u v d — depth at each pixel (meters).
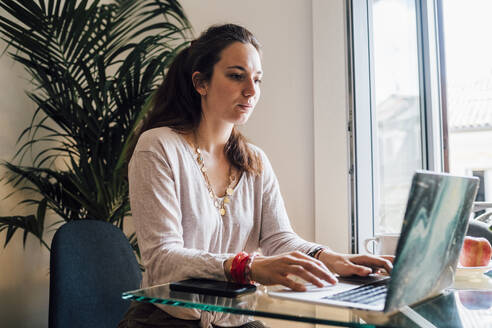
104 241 1.35
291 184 1.95
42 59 1.80
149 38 1.92
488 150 2.67
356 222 1.79
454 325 0.61
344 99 1.85
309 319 0.58
